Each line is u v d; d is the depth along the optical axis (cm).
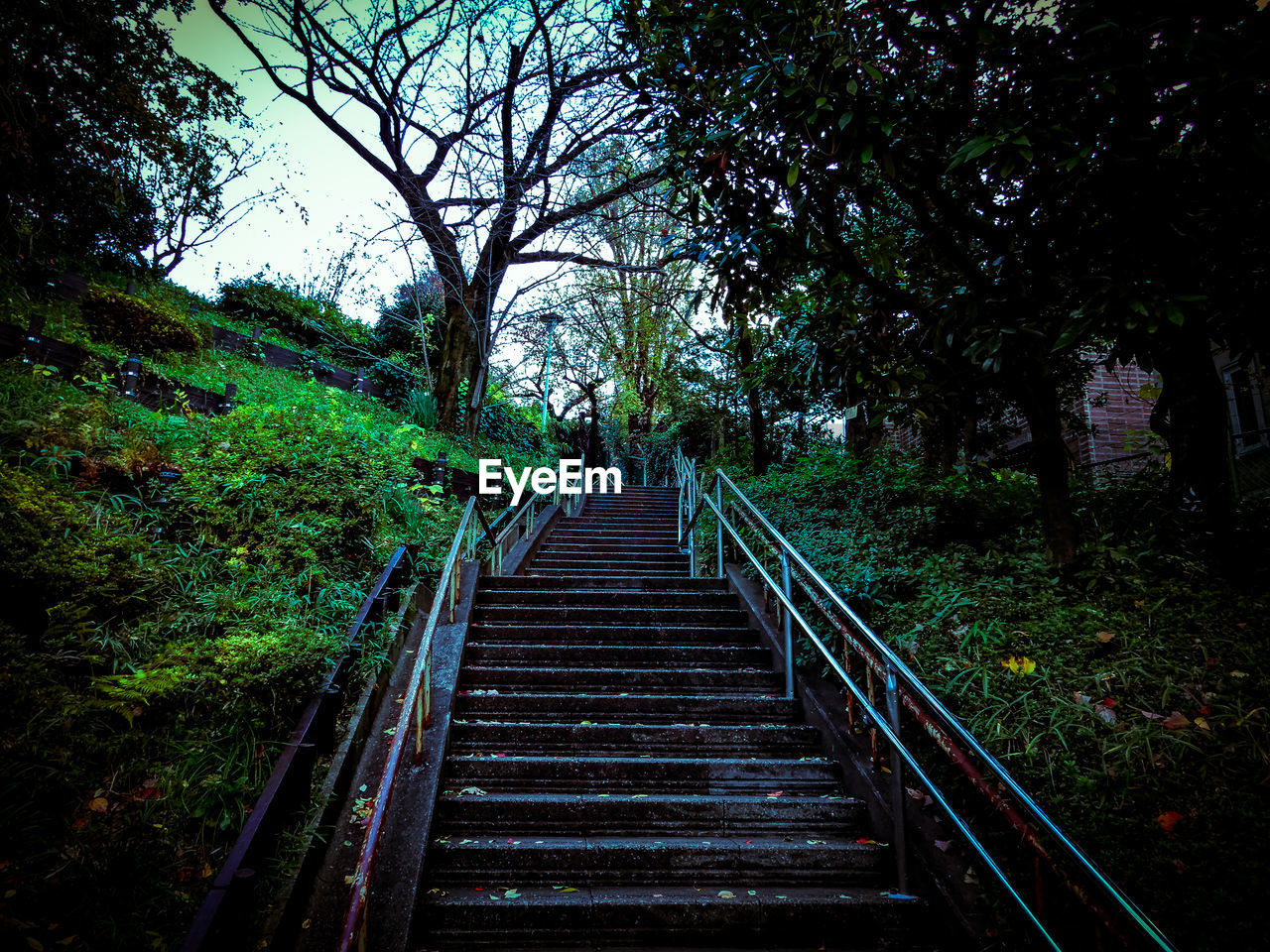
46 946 202
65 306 802
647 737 390
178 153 849
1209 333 341
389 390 1388
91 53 637
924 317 399
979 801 288
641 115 396
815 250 382
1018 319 352
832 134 300
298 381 1111
